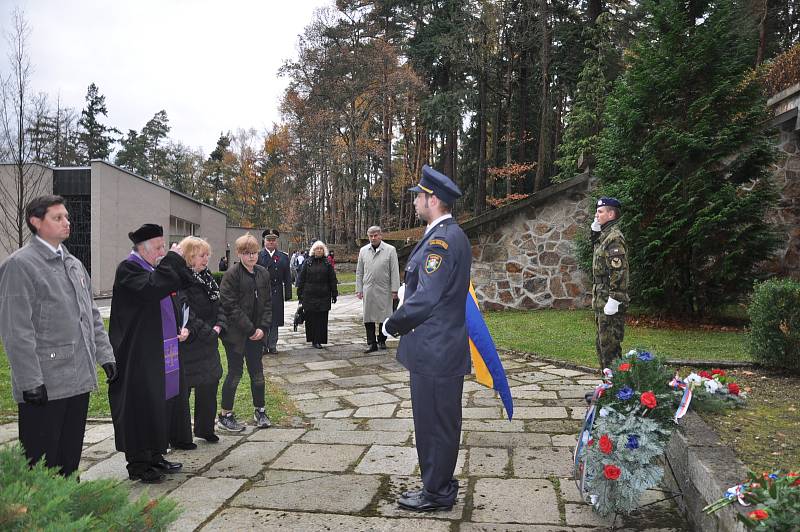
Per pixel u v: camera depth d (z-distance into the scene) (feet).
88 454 14.20
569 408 17.63
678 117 30.78
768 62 39.52
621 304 16.33
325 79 125.80
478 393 19.65
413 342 10.89
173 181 263.70
